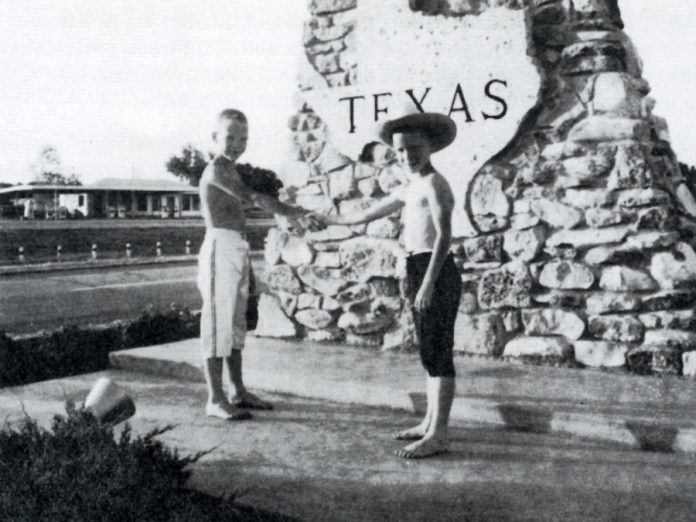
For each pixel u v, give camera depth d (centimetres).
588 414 445
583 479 375
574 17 610
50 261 2434
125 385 615
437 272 403
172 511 297
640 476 378
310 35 739
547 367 584
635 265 573
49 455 301
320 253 729
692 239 609
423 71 661
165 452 341
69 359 780
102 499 279
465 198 638
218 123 498
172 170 6366
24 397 586
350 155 711
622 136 583
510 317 616
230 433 468
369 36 692
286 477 385
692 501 343
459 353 635
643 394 492
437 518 329
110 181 4772
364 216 481
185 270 2231
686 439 413
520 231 616
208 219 504
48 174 6078
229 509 336
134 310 1377
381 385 530
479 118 631
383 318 689
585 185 593
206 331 502
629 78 602
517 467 396
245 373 588
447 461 408
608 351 571
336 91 717
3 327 1165
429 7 666
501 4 633
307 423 489
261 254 2766
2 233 2700
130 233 3109
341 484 374
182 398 565
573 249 594
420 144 417
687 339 550
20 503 275
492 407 476
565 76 610
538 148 618
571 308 593
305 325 736
